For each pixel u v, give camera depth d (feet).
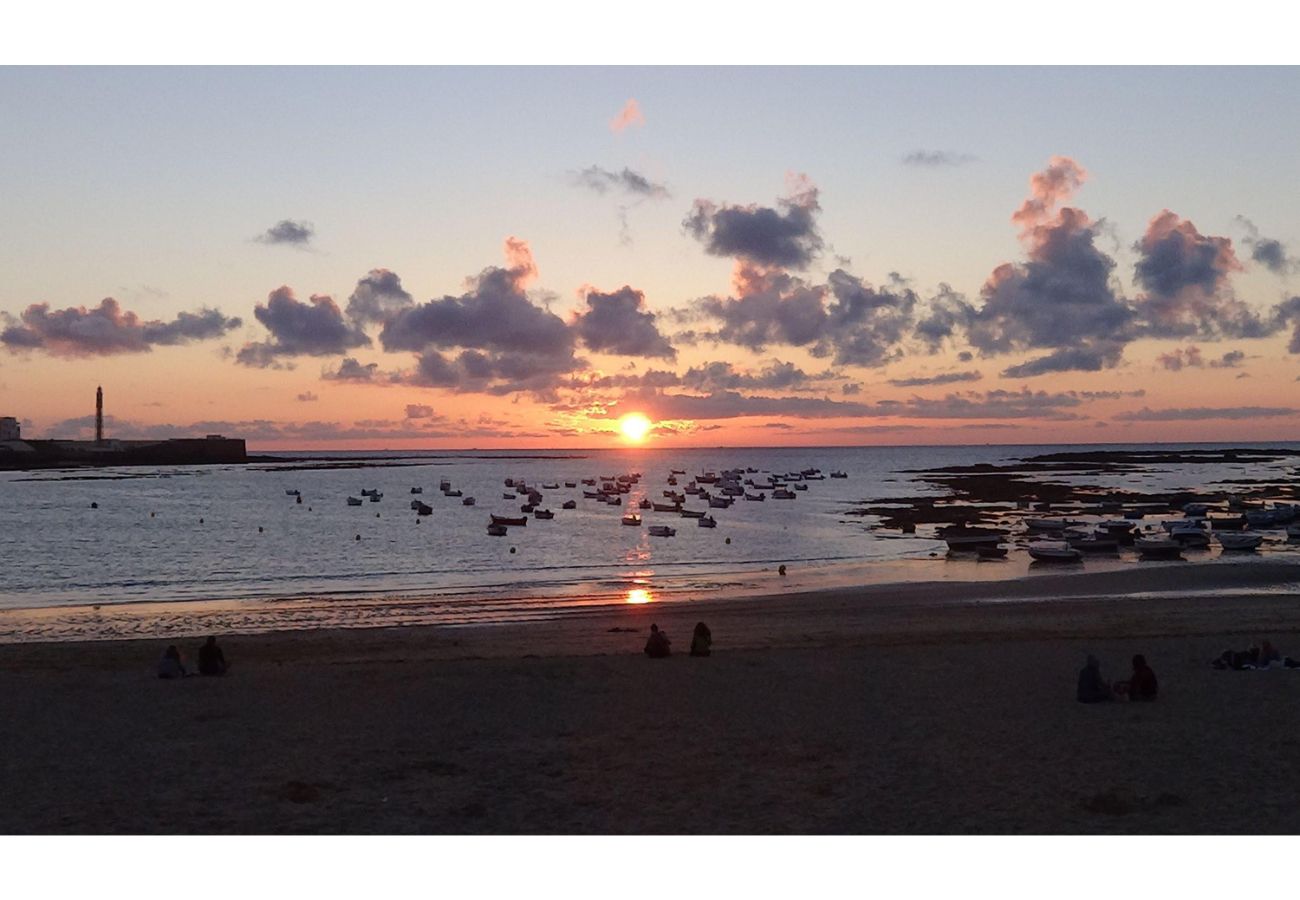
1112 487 500.33
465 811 55.77
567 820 54.29
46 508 480.23
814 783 60.34
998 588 185.37
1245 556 242.17
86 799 58.18
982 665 98.78
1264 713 76.13
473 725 75.51
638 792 59.16
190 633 146.00
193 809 56.24
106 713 79.92
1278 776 59.93
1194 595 171.63
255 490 636.89
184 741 71.10
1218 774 60.49
